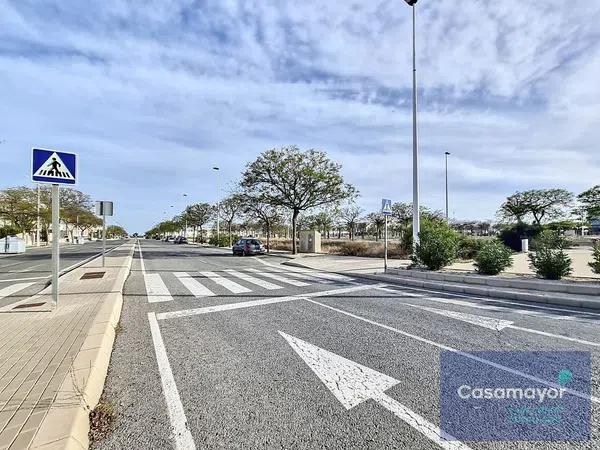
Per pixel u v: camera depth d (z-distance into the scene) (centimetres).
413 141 1431
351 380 367
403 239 2103
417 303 779
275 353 450
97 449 248
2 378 332
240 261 2133
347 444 255
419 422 285
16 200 4216
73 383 319
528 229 2720
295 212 2695
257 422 285
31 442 231
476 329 561
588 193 3728
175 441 259
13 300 786
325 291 948
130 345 484
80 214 6581
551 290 866
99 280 1065
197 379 370
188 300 811
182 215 7906
